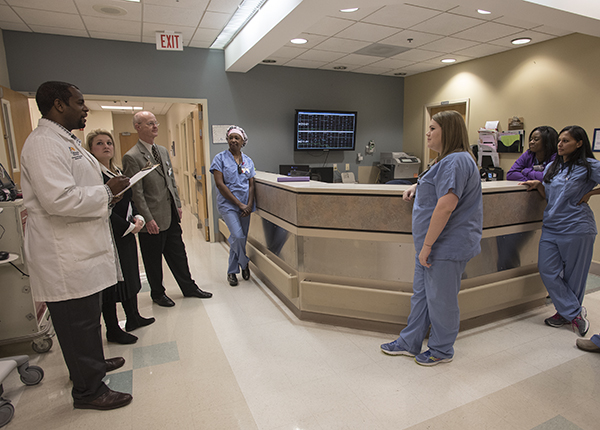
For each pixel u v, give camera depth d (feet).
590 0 9.65
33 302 7.18
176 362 7.06
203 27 12.96
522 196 8.20
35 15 11.55
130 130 36.88
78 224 5.17
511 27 12.02
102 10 11.23
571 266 8.06
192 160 23.38
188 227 20.72
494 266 8.19
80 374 5.59
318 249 8.32
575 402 5.77
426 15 11.07
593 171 7.47
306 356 7.22
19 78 13.15
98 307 5.66
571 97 12.79
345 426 5.33
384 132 20.10
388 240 7.62
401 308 7.71
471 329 8.19
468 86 16.60
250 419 5.50
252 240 12.06
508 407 5.67
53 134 5.00
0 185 6.87
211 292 10.68
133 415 5.62
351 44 13.98
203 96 15.96
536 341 7.65
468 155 6.01
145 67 14.80
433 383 6.29
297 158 18.33
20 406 5.86
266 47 12.28
